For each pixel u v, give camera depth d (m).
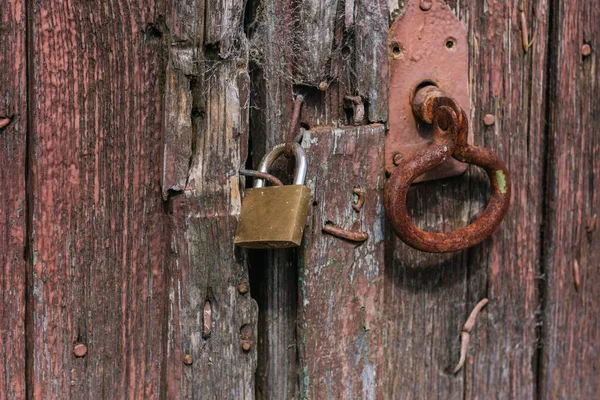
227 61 1.10
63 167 1.06
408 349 1.33
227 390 1.19
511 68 1.31
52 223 1.07
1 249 1.05
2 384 1.08
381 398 1.27
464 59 1.23
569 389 1.49
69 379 1.11
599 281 1.48
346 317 1.21
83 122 1.07
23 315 1.08
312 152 1.13
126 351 1.14
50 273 1.08
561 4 1.33
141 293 1.14
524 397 1.45
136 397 1.16
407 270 1.30
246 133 1.12
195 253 1.13
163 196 1.11
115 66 1.07
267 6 1.10
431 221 1.29
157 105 1.10
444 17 1.20
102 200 1.09
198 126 1.11
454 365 1.37
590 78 1.38
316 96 1.16
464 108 1.24
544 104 1.36
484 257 1.36
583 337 1.48
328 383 1.21
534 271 1.41
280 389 1.23
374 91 1.16
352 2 1.13
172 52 1.07
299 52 1.12
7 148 1.03
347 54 1.16
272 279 1.19
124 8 1.06
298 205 1.03
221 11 1.08
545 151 1.38
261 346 1.22
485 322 1.39
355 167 1.16
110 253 1.11
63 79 1.05
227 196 1.13
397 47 1.17
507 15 1.29
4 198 1.04
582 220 1.43
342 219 1.17
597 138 1.41
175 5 1.07
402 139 1.19
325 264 1.17
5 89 1.02
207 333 1.16
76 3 1.04
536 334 1.44
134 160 1.10
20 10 1.01
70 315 1.10
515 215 1.37
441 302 1.34
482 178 1.33
